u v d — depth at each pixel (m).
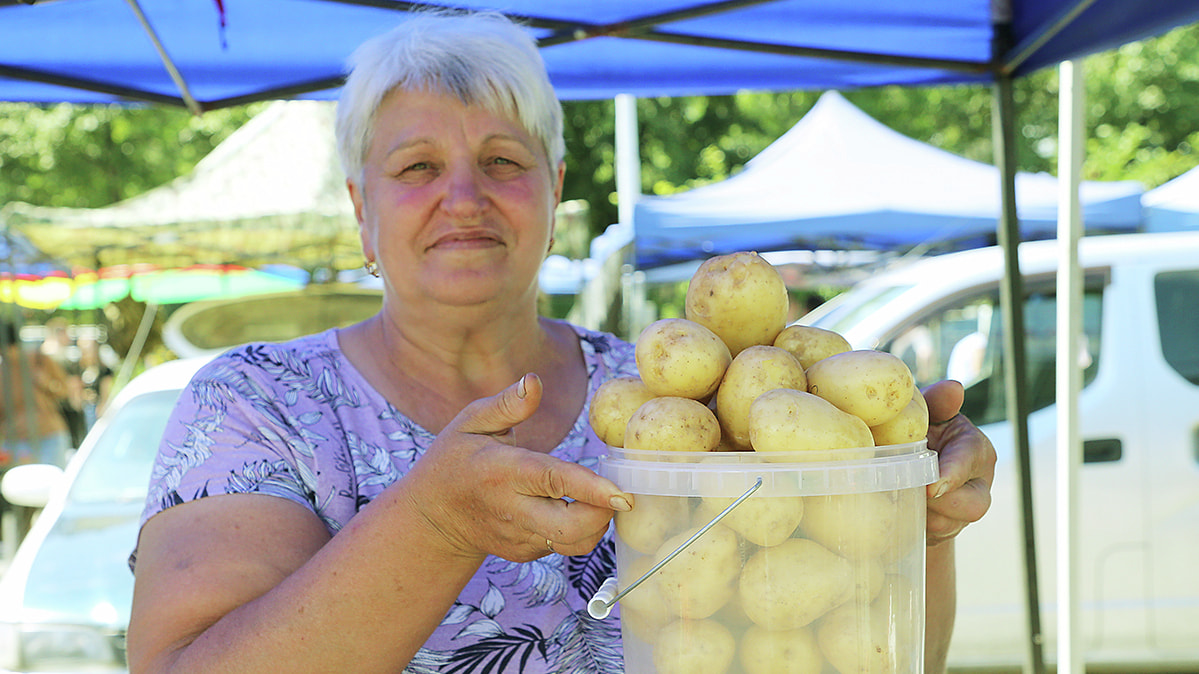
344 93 1.50
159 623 1.12
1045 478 4.14
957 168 7.24
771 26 2.42
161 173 12.68
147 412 4.14
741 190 7.37
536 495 0.94
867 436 0.92
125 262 8.01
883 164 7.32
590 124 12.23
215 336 8.84
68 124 11.95
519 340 1.57
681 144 12.59
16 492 3.96
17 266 7.95
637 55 2.57
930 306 4.42
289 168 8.19
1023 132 12.69
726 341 1.08
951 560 1.35
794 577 0.87
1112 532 3.99
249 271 8.38
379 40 1.47
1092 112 12.20
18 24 2.12
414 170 1.44
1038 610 2.64
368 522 1.03
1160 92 11.98
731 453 0.88
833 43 2.51
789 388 0.96
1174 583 3.96
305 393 1.39
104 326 11.30
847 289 10.29
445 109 1.42
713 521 0.86
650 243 7.40
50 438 8.45
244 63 2.39
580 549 0.95
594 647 1.39
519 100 1.44
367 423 1.42
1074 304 2.71
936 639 1.35
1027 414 2.64
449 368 1.50
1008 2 2.33
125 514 3.69
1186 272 4.20
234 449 1.27
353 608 1.02
